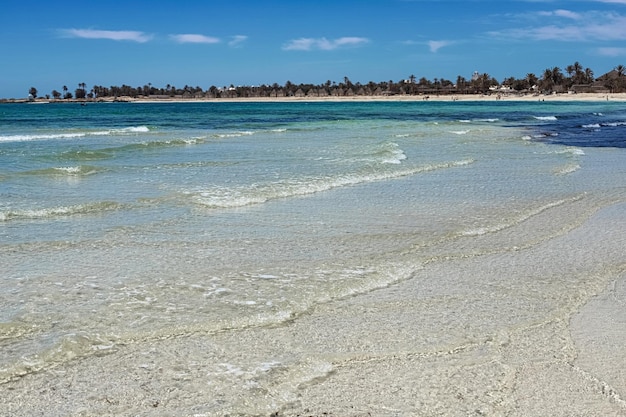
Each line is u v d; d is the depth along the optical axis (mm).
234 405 5457
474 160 23672
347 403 5520
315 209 14031
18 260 9766
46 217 12844
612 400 5637
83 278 8898
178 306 7828
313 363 6309
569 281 9180
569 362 6430
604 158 25562
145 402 5488
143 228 12008
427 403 5539
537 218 13391
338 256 10250
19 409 5336
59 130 38656
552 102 170500
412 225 12555
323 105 158375
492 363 6379
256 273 9258
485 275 9406
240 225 12383
